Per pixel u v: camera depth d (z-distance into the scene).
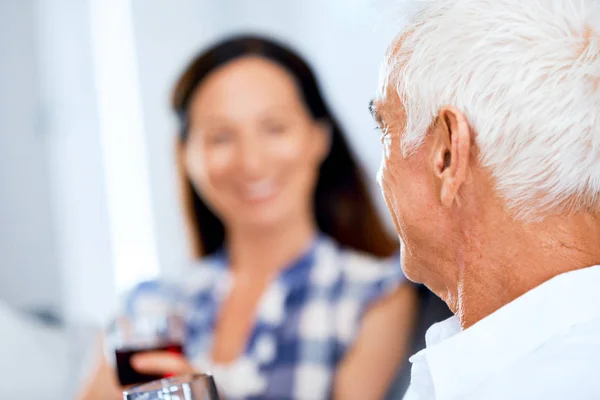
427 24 1.05
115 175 4.55
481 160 1.02
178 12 4.46
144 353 2.06
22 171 4.47
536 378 0.95
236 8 4.41
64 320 4.21
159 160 4.50
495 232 1.03
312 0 4.31
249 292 2.69
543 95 0.98
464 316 1.09
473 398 0.97
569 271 1.01
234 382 2.53
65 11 4.49
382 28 1.13
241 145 2.64
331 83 4.26
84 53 4.50
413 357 1.09
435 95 1.04
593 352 0.95
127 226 4.52
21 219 4.48
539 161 0.99
